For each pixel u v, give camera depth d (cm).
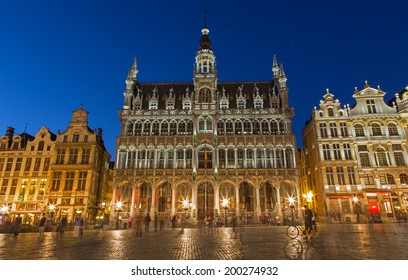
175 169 4722
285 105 5244
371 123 4988
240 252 1337
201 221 4347
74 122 5306
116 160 4844
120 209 4459
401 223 3897
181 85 5972
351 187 4662
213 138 4903
